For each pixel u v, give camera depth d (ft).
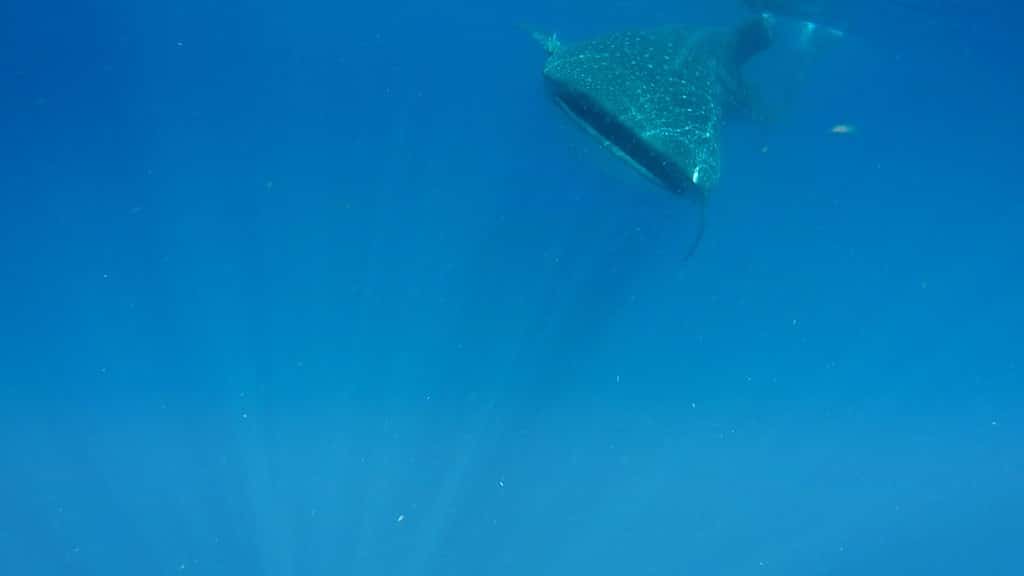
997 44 37.83
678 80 23.02
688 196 20.93
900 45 38.70
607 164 23.03
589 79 21.16
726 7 39.09
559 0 42.63
